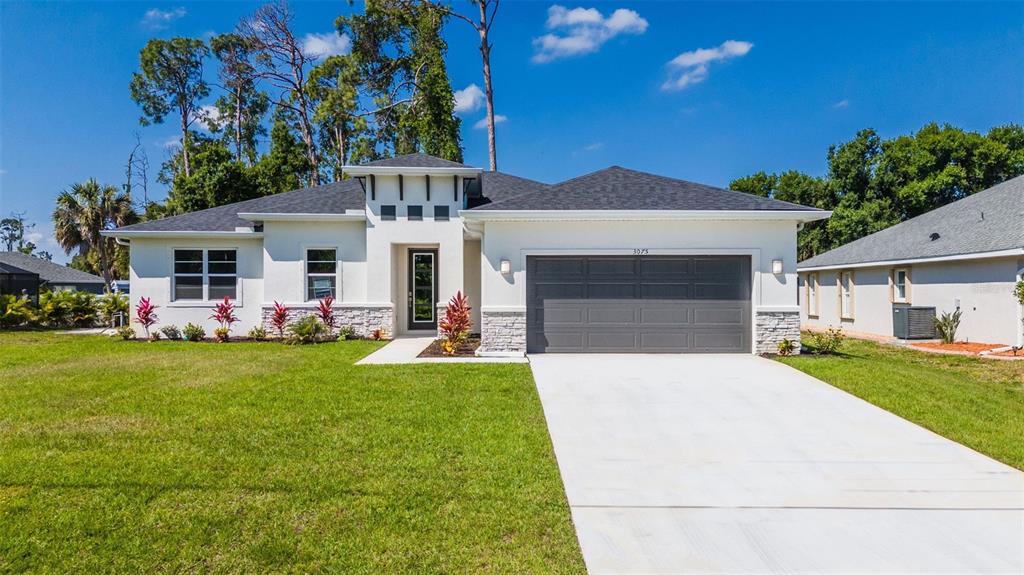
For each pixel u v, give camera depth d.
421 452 5.39
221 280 15.62
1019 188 16.61
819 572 3.39
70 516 3.93
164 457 5.16
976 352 13.37
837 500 4.48
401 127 30.91
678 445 5.86
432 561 3.42
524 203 11.89
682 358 11.23
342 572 3.28
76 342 14.61
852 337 18.44
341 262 15.20
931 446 5.85
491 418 6.63
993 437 6.12
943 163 33.56
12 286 23.75
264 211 15.14
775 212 11.24
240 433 5.93
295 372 9.54
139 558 3.40
